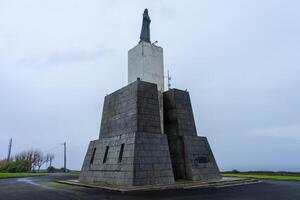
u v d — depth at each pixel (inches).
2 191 604.7
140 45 887.7
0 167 2030.0
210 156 824.9
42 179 1108.5
